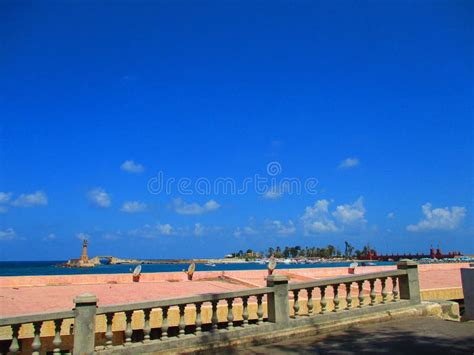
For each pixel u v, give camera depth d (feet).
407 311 45.09
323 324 40.40
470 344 33.81
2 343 39.75
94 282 75.25
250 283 71.46
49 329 38.88
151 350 33.42
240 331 37.04
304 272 93.86
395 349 32.99
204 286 68.95
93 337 31.89
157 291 60.49
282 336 38.22
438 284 73.82
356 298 53.93
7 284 67.87
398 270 46.75
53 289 61.21
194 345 34.96
